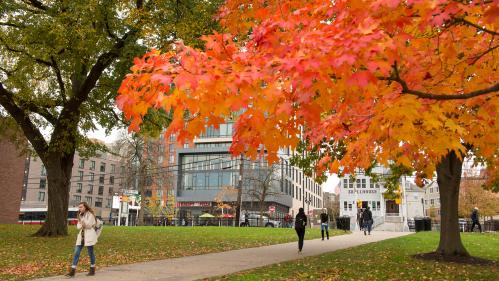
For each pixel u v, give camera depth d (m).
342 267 10.68
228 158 76.06
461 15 4.28
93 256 9.61
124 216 62.56
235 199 69.44
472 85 5.14
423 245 17.02
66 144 18.95
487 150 6.31
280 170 76.88
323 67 3.21
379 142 6.64
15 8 16.11
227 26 5.94
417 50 4.76
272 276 9.19
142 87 3.69
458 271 10.08
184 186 77.44
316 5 4.14
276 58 3.37
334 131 6.09
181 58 3.28
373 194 72.44
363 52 3.23
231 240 19.86
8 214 40.38
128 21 15.12
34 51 16.02
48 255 12.91
